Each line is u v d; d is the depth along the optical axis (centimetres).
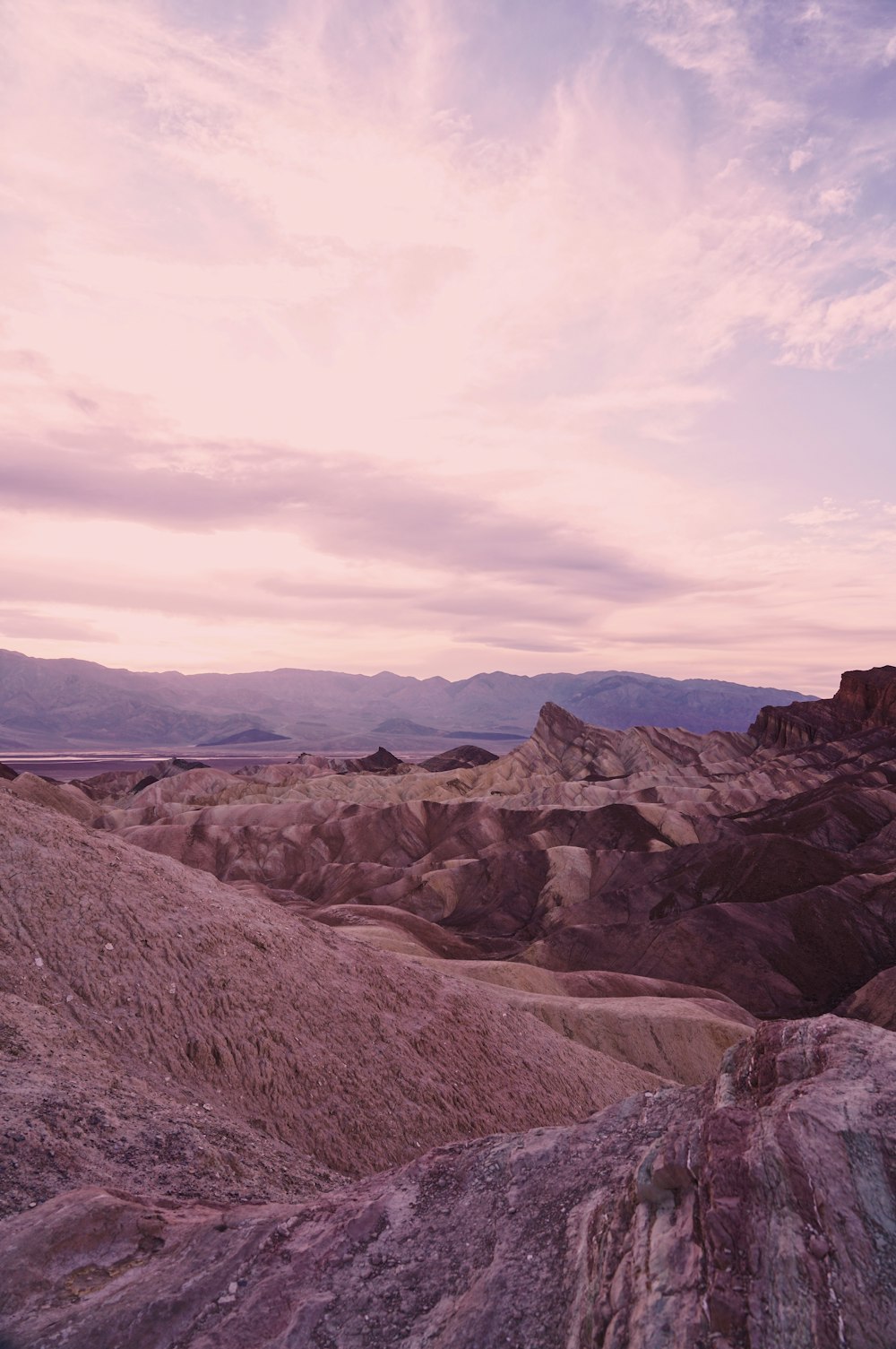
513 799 14062
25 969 1964
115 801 16812
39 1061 1550
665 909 9056
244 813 13400
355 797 15812
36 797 12069
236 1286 852
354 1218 942
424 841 12444
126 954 2152
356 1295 820
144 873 2642
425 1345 732
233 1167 1428
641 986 5956
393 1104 2209
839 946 7656
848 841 10012
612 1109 1045
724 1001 5722
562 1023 4425
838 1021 900
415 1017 2708
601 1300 682
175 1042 1964
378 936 6216
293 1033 2228
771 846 9431
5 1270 871
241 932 2555
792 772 13325
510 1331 715
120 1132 1378
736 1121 756
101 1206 979
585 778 16738
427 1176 1032
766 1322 585
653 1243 700
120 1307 826
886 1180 668
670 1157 755
